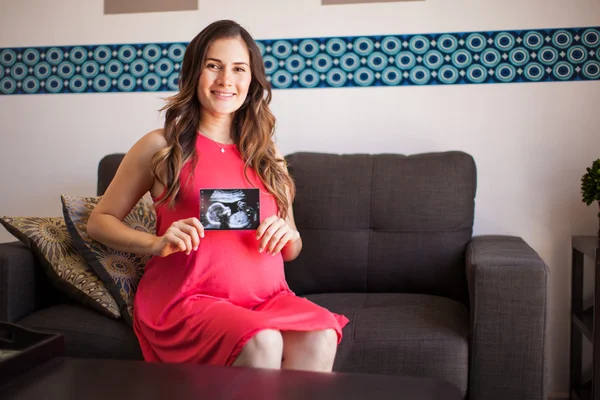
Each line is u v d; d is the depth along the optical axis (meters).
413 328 1.92
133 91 2.90
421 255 2.38
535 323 1.85
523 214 2.69
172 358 1.64
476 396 1.89
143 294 1.86
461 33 2.69
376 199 2.43
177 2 2.85
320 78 2.79
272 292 1.83
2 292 1.95
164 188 1.85
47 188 2.99
